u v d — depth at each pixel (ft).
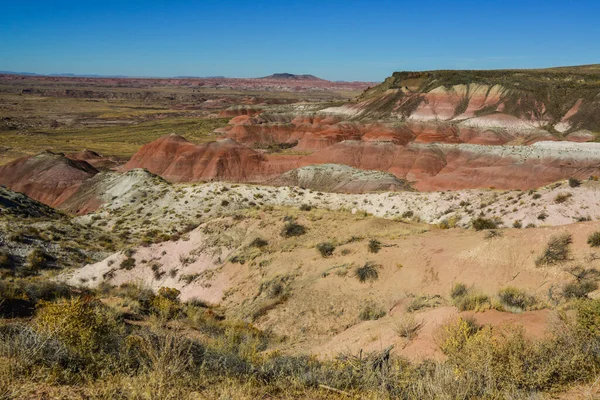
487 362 23.18
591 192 106.32
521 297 40.50
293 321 54.49
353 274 60.49
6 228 121.80
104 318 30.66
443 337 32.73
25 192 291.58
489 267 51.55
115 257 94.02
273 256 76.89
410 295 52.49
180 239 94.94
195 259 88.07
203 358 25.34
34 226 133.90
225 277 77.00
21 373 19.84
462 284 50.08
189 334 43.42
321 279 62.44
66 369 20.98
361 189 275.39
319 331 51.06
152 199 191.31
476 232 65.46
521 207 112.16
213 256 87.15
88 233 143.74
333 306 55.01
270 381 24.30
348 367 25.93
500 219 111.24
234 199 176.14
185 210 175.94
